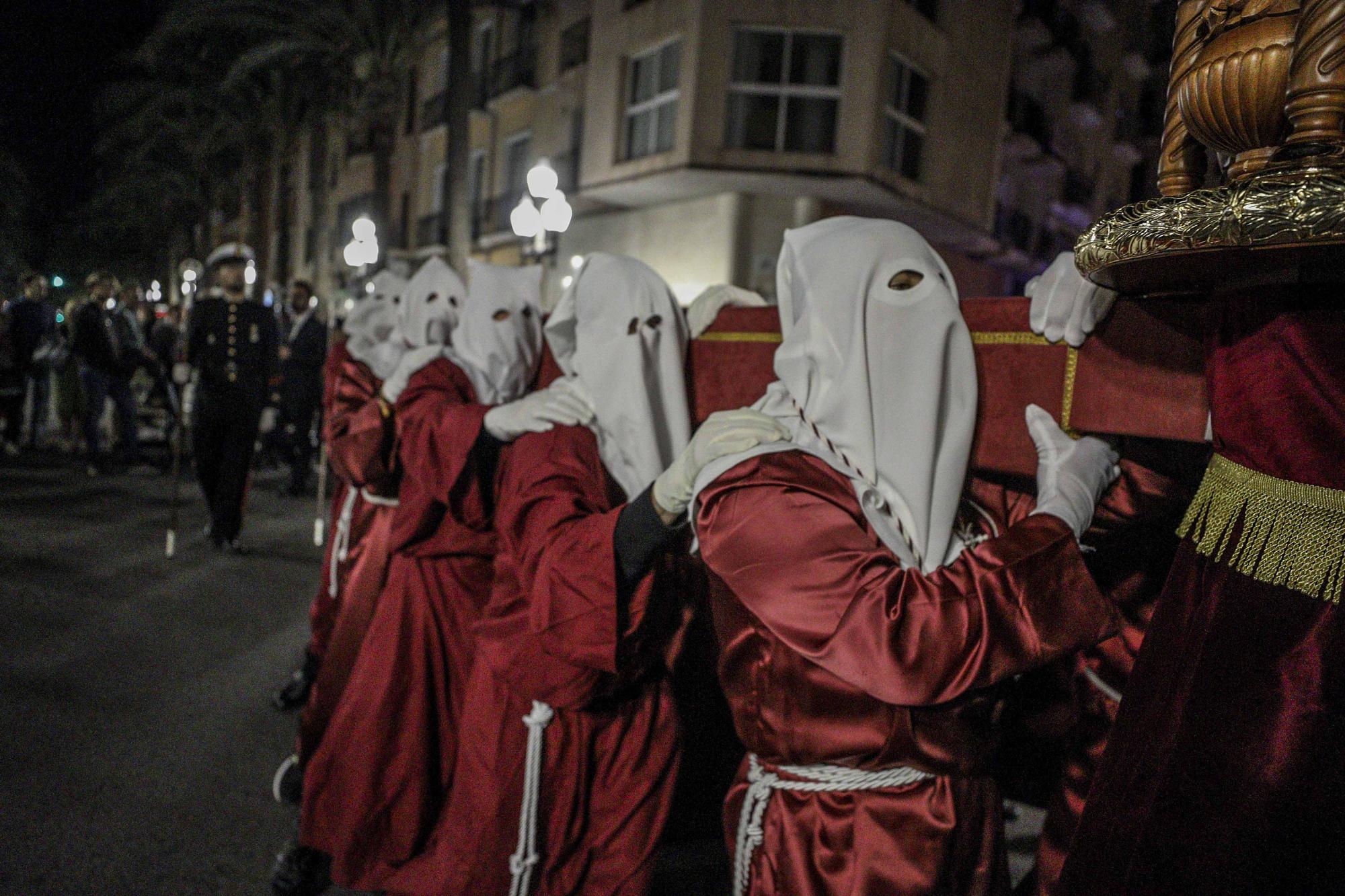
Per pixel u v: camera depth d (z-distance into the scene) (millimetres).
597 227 18547
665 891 2562
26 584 5781
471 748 2025
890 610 1331
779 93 14734
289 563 6660
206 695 4207
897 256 1472
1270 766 989
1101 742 1729
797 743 1498
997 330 1522
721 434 1533
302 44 18844
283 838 3041
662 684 2078
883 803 1483
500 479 2311
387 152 17859
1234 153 1042
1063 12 20203
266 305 6891
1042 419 1463
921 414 1440
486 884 1939
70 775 3408
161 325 11930
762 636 1521
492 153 21922
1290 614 1007
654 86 15852
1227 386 1099
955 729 1479
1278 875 979
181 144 34625
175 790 3332
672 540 1680
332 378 3723
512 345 2682
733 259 15602
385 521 3045
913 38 15047
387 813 2354
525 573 1815
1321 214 817
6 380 11227
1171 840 1047
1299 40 881
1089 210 22891
